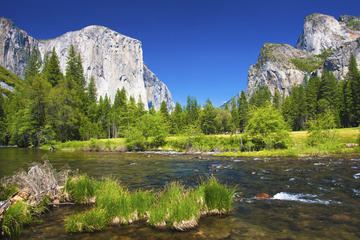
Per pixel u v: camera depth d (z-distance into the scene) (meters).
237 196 8.91
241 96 96.12
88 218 5.67
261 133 31.64
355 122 72.12
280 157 24.30
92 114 78.50
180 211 5.68
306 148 28.02
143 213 6.40
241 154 28.27
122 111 84.88
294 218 6.31
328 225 5.76
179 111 101.44
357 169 14.79
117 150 40.69
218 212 6.71
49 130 49.41
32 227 5.80
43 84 52.31
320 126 28.92
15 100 61.03
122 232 5.46
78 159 24.86
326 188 9.95
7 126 59.31
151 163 21.42
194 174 14.78
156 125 44.44
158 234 5.32
